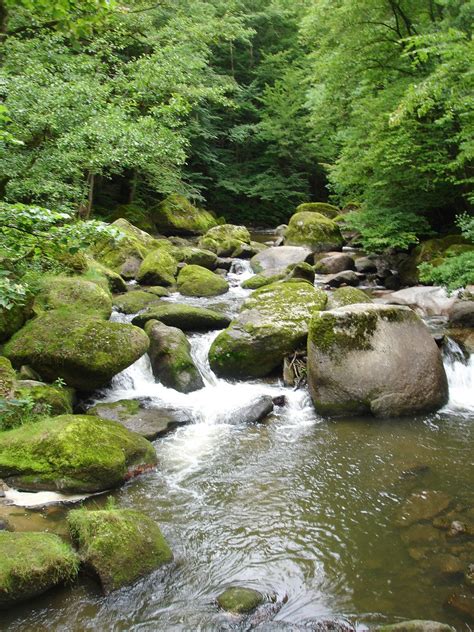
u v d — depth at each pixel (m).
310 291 8.49
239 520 4.29
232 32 20.59
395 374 6.44
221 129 26.53
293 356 7.44
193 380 7.07
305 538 4.05
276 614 3.28
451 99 8.59
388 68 12.49
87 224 4.10
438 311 9.58
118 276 10.96
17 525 4.02
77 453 4.68
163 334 7.39
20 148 8.84
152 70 11.40
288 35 28.17
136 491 4.73
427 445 5.61
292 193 26.33
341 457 5.37
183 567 3.72
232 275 13.80
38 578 3.35
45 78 9.07
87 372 6.14
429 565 3.70
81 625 3.18
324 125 15.06
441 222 14.15
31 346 6.22
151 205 21.52
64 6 4.12
